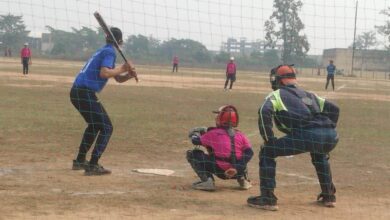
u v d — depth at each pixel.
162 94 23.39
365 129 14.01
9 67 42.69
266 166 6.19
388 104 23.39
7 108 14.90
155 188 7.05
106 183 7.23
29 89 22.08
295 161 9.39
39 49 63.31
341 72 55.59
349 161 9.56
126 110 15.99
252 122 14.58
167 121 13.89
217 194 6.86
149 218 5.66
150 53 50.75
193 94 24.31
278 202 6.59
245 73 51.25
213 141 6.99
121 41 7.80
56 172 7.79
